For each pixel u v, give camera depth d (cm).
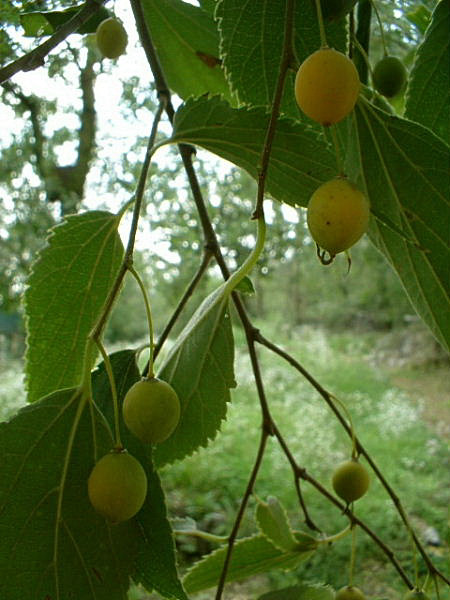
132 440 13
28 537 12
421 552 17
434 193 14
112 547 12
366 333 267
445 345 15
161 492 13
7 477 12
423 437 138
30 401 16
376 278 212
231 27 14
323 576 77
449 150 14
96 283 16
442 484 108
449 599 60
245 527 89
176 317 16
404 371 214
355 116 15
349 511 17
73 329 16
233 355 17
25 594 12
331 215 10
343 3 13
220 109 14
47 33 18
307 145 14
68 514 12
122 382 15
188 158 17
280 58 15
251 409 147
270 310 295
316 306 287
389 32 23
